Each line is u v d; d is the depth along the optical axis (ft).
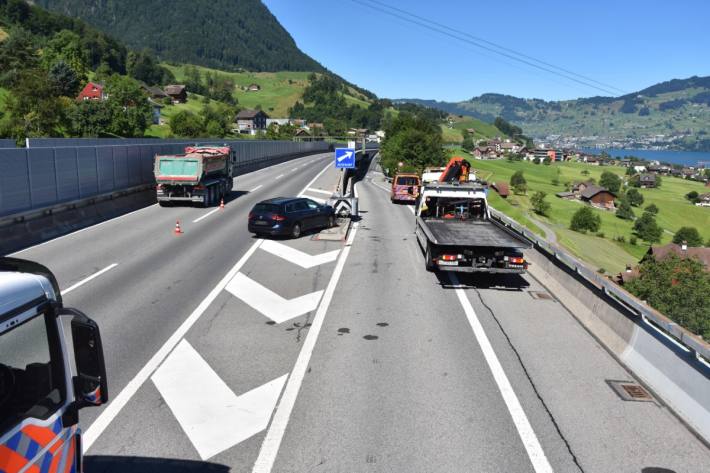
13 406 10.14
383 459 18.85
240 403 22.80
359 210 97.35
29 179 60.18
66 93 332.80
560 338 31.89
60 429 11.76
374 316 35.12
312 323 33.45
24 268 11.75
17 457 10.15
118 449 19.13
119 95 284.61
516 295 41.52
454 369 26.84
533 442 20.18
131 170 89.15
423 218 57.67
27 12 588.91
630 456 19.44
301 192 118.01
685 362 23.49
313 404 22.81
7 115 201.05
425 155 202.80
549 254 46.19
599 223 317.22
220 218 78.07
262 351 28.68
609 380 26.02
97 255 51.90
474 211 58.03
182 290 40.45
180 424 20.98
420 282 44.75
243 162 173.06
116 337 30.30
